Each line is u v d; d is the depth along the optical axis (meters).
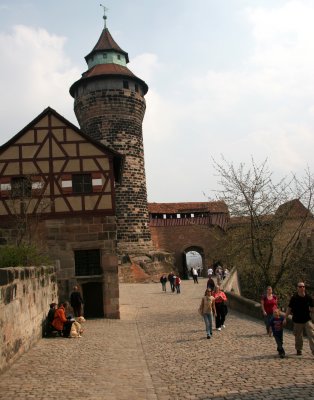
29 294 12.35
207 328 12.96
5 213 21.16
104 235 21.20
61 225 21.17
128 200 43.41
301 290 9.46
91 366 9.73
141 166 44.28
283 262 20.59
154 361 10.20
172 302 26.28
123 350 11.89
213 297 13.95
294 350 10.15
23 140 21.75
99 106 42.97
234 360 9.44
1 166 21.52
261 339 12.07
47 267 16.14
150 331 15.62
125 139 43.16
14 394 7.37
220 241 28.64
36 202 21.28
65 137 21.84
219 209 57.53
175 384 7.82
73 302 18.14
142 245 44.22
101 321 19.41
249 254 22.84
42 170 21.58
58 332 14.82
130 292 34.19
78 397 7.16
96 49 46.31
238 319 17.28
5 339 9.51
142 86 45.66
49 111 21.98
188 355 10.55
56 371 9.21
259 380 7.55
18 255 14.83
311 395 6.46
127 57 48.09
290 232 22.73
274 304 12.43
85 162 21.72
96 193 21.52
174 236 56.06
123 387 7.80
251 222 21.23
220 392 7.00
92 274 21.09
